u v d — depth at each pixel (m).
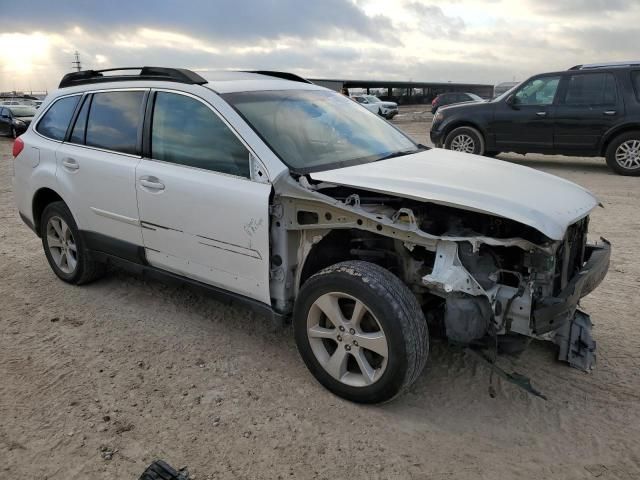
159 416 3.04
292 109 3.85
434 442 2.84
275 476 2.60
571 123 10.49
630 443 2.83
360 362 3.03
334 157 3.61
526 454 2.76
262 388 3.31
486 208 2.80
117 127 4.16
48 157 4.64
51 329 4.08
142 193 3.85
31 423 2.97
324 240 3.36
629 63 10.73
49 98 4.90
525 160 12.82
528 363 3.59
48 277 5.14
